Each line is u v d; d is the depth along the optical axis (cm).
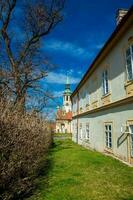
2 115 574
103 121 1781
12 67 1667
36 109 1344
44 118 1587
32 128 886
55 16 2006
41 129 1173
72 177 948
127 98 1229
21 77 1579
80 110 3084
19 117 746
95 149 2061
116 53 1440
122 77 1325
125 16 1114
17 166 597
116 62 1438
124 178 919
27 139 732
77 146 2691
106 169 1104
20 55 1823
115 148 1466
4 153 543
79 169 1116
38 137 970
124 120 1306
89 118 2408
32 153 788
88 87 2458
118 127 1409
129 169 1077
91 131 2277
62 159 1463
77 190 765
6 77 1335
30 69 1664
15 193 614
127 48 1251
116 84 1434
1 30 1819
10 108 741
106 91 1689
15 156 597
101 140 1845
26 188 711
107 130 1670
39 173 982
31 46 1909
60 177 951
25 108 1144
